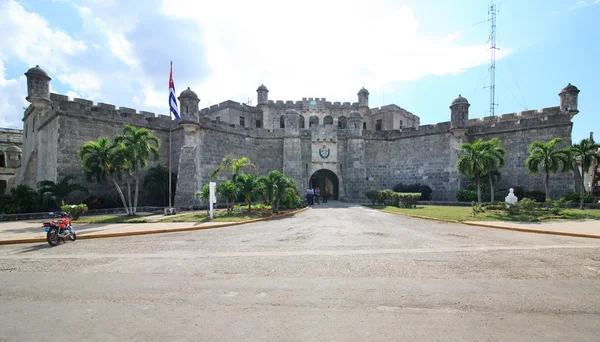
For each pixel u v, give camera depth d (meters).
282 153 35.78
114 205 25.53
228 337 4.65
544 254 9.80
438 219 18.41
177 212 23.84
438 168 33.72
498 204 21.45
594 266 8.42
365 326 4.99
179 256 9.85
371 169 37.72
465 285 6.93
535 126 28.78
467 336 4.64
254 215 20.77
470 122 34.28
